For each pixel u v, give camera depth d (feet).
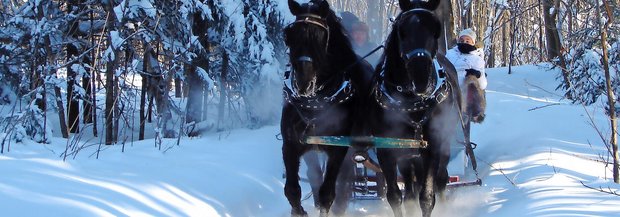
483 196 24.18
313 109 19.65
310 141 19.81
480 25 95.61
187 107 37.73
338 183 22.44
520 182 25.30
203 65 38.04
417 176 20.77
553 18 61.41
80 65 32.12
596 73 46.85
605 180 24.25
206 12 34.60
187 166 25.25
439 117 19.88
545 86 66.80
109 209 18.03
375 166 21.70
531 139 33.86
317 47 18.33
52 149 26.58
